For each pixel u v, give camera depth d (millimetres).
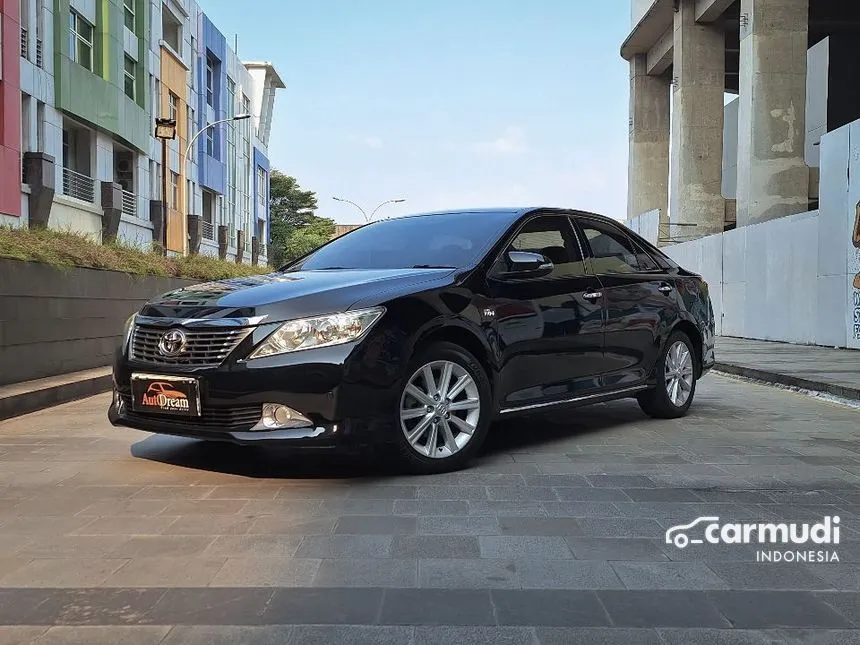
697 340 7148
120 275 11180
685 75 31922
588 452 5281
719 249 23406
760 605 2709
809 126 36312
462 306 4785
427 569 3039
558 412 7188
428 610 2656
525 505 3934
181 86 37656
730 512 3822
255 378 4172
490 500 4027
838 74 34625
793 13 25922
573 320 5566
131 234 30875
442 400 4637
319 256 5914
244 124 52000
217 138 44875
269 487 4293
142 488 4281
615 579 2943
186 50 38625
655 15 33938
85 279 9961
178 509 3867
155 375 4438
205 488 4277
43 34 23859
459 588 2850
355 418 4219
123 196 30578
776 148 25969
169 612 2643
